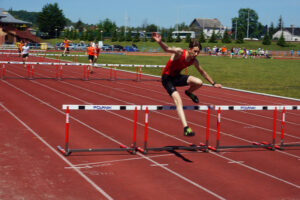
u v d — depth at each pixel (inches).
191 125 407.5
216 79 950.4
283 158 294.7
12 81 714.2
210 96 660.7
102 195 203.2
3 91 583.5
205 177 240.5
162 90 700.0
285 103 599.5
